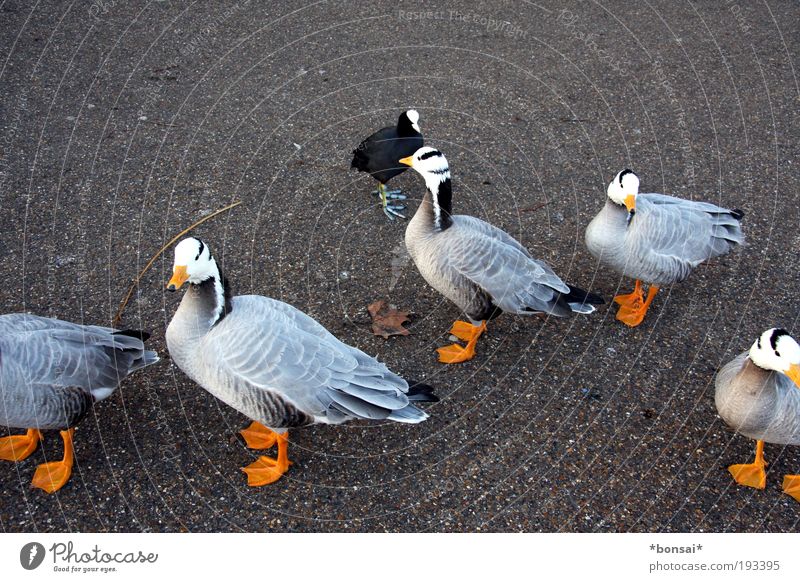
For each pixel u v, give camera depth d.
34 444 4.84
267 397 4.32
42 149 8.01
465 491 4.72
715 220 6.02
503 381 5.56
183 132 8.50
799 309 6.25
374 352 5.82
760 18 11.34
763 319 6.15
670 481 4.79
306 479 4.77
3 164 7.72
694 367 5.68
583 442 5.06
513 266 5.51
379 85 9.59
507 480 4.80
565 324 6.14
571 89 9.57
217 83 9.47
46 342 4.38
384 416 4.47
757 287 6.49
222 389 4.39
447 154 8.30
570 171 8.08
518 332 6.06
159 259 6.63
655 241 5.69
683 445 5.05
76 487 4.61
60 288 6.22
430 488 4.73
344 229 7.20
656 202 6.15
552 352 5.84
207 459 4.86
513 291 5.47
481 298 5.48
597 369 5.68
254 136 8.53
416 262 5.78
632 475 4.84
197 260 4.26
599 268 6.74
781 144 8.50
